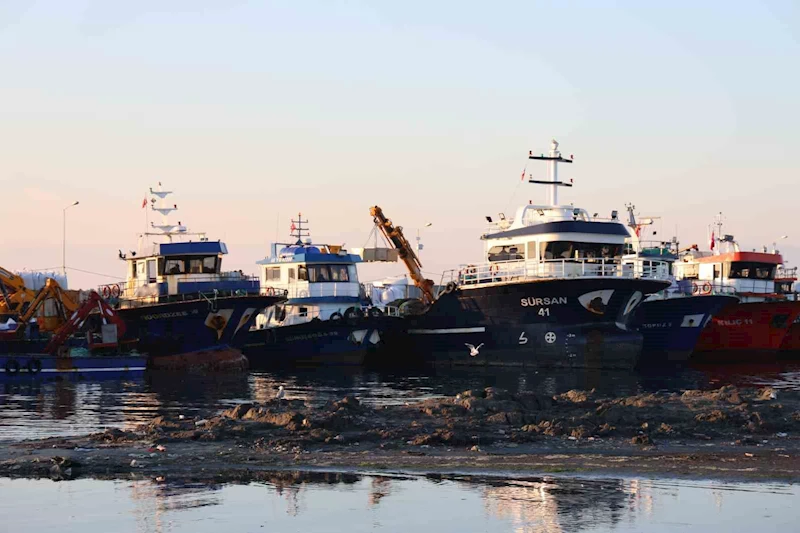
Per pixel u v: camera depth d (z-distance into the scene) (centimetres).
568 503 2456
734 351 7600
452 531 2253
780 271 8431
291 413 3403
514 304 6481
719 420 3453
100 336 5925
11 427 3650
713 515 2358
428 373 6362
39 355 5578
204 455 2914
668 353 7225
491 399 3772
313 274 7344
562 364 6400
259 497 2502
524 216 6881
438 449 3020
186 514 2370
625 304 6381
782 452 3014
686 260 8319
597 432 3244
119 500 2472
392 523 2309
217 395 4881
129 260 6919
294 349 7131
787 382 5647
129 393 4947
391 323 7138
